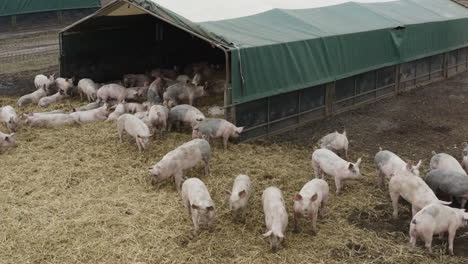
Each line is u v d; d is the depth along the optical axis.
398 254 7.33
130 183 9.50
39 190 9.20
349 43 14.23
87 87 15.14
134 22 17.69
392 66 16.34
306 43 12.84
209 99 15.05
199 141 9.70
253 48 11.40
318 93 13.76
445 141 12.24
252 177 9.80
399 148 11.77
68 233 7.72
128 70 18.17
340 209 8.65
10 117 12.23
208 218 7.61
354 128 13.26
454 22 18.91
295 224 7.82
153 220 8.12
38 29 29.62
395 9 17.88
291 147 11.73
